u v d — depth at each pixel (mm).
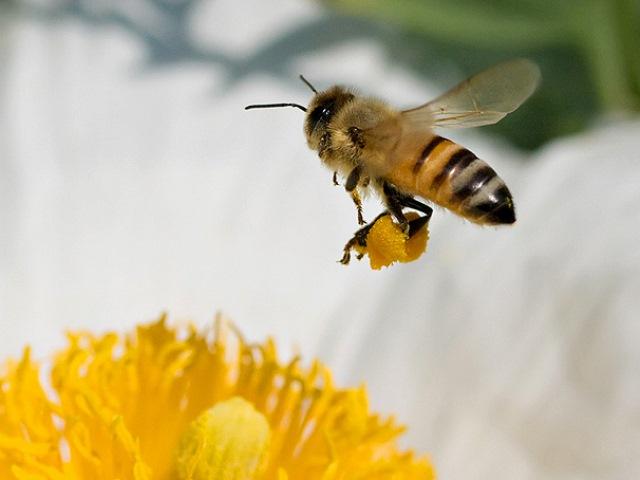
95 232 171
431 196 131
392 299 169
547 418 159
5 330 166
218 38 181
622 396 156
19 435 135
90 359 142
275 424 139
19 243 169
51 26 177
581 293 160
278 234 173
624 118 168
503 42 170
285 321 171
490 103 132
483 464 161
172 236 172
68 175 172
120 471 134
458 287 166
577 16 164
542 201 166
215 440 133
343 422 139
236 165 175
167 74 178
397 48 180
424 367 165
